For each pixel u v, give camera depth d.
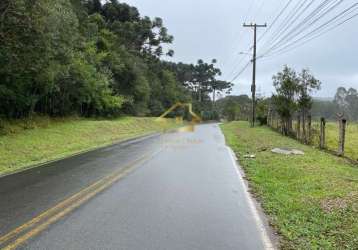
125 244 5.12
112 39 47.44
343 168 11.46
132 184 9.17
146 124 42.62
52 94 30.22
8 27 15.80
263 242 5.31
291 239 5.43
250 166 12.37
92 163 12.85
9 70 19.11
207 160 13.83
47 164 12.68
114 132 29.64
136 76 49.06
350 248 5.06
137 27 61.91
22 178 9.99
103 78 37.66
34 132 21.58
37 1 15.65
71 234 5.49
